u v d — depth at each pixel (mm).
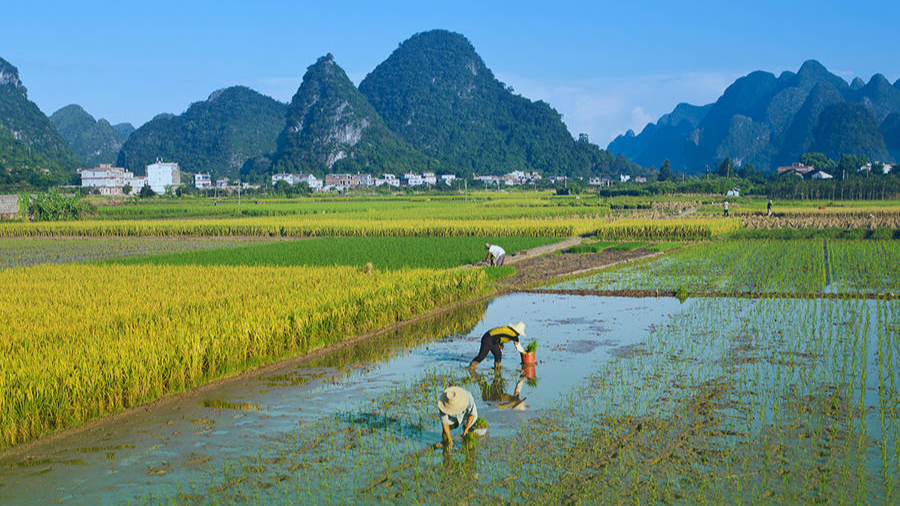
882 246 37406
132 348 11852
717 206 92875
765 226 51500
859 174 163250
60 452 9289
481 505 7656
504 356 14742
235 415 10805
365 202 122938
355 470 8617
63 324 14000
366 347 15742
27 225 57625
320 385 12531
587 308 20812
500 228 49281
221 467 8758
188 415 10812
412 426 10234
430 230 50594
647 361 13883
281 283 20406
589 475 8344
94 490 8125
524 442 9445
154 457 9086
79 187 164250
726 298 21922
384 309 18359
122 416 10773
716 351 14641
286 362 14328
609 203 104625
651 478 8148
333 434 9906
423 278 21484
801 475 8227
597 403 11117
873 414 10266
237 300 17094
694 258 33312
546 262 33531
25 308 16031
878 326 16109
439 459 8945
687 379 12438
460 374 13250
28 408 9742
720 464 8586
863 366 13000
